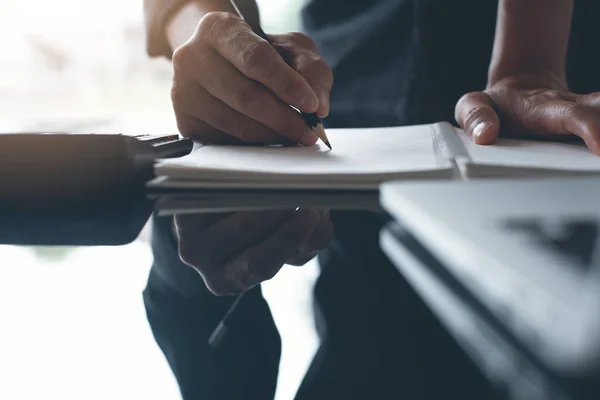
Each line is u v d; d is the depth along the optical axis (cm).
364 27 119
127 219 41
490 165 41
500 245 19
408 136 63
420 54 115
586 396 13
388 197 29
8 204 43
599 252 18
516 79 78
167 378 22
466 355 19
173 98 70
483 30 113
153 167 45
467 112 67
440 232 22
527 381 15
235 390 21
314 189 43
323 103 62
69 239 38
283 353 23
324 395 20
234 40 63
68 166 43
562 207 24
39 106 230
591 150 53
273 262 33
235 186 44
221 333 25
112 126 105
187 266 33
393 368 20
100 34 234
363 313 25
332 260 32
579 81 117
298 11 126
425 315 23
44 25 233
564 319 13
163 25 96
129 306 29
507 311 17
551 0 84
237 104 63
